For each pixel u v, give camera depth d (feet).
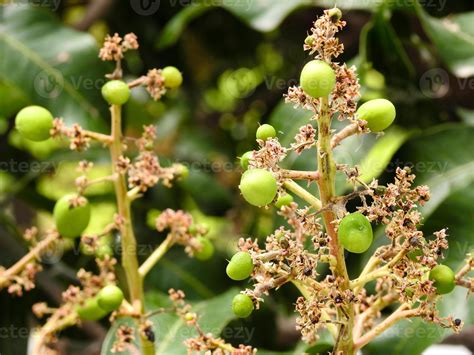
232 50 3.43
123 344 1.73
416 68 2.53
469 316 1.87
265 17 2.29
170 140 3.37
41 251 1.90
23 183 2.85
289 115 2.21
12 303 2.52
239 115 3.40
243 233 2.61
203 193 2.82
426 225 2.07
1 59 2.32
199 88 3.54
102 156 2.76
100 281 1.85
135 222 2.74
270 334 2.30
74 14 3.43
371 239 1.37
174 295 1.75
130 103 2.92
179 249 2.50
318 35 1.36
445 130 2.22
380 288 1.61
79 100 2.30
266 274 1.44
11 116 3.09
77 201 1.83
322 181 1.41
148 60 3.29
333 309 1.56
